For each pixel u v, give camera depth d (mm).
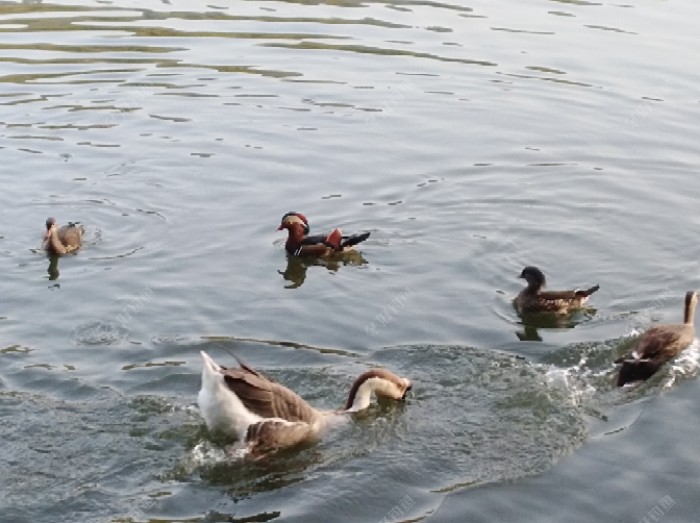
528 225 21219
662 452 13578
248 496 12734
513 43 31672
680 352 15961
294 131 25594
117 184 22641
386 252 20094
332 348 16328
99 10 33812
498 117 26766
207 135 25203
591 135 25844
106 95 27203
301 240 19891
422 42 31516
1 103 26406
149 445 13578
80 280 18609
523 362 15852
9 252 19734
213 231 20844
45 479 12812
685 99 27984
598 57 30688
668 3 35656
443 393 14992
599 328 17125
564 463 13359
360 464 13391
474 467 13305
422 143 25203
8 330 16688
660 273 19141
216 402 13570
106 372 15344
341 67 29531
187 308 17609
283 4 34938
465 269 19391
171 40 31172
